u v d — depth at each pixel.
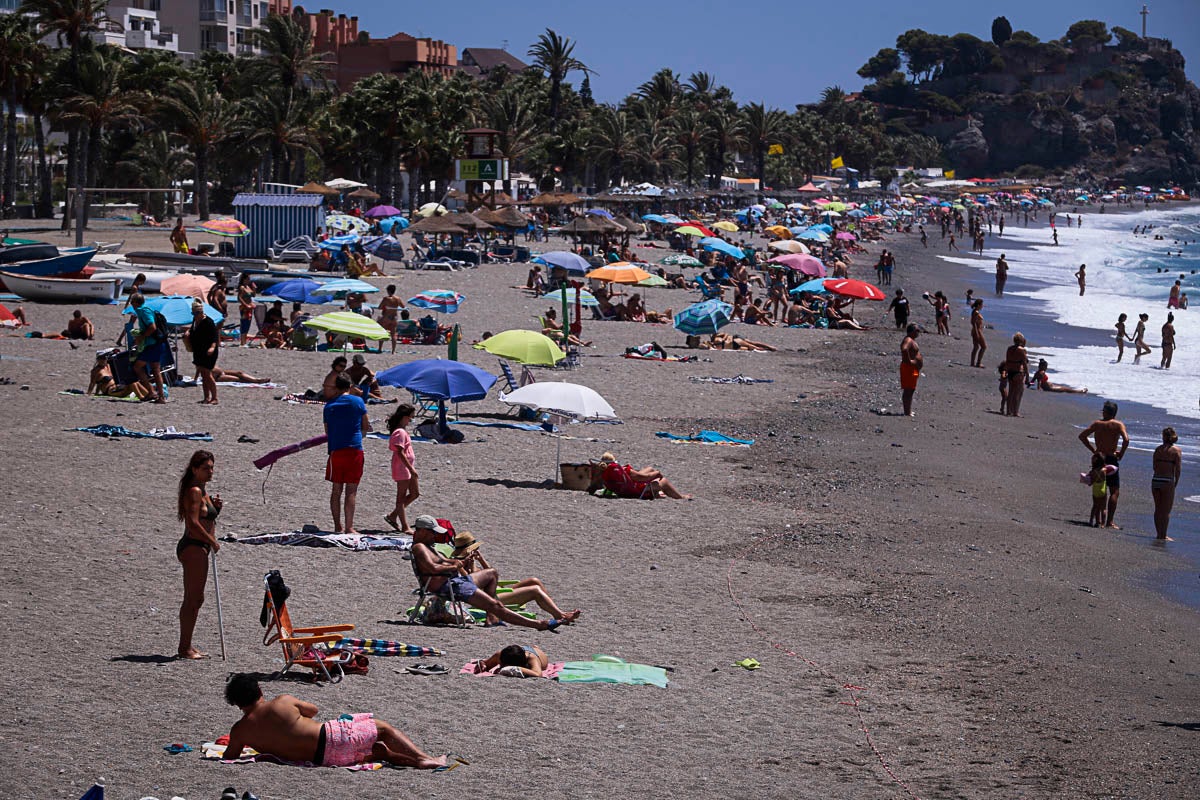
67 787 10.34
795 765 12.24
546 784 11.23
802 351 50.41
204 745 11.48
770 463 29.17
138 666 13.61
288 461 25.34
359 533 20.16
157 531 19.58
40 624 14.84
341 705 12.88
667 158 174.38
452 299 44.03
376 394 32.97
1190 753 13.43
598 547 20.94
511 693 13.73
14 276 48.31
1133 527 26.41
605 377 39.97
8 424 26.83
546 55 171.62
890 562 21.33
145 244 73.25
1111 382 47.94
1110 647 17.61
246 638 14.91
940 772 12.38
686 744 12.57
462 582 16.42
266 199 69.19
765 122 199.50
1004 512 26.53
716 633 16.78
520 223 82.50
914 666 15.98
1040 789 12.10
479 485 24.62
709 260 81.31
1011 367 39.00
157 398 30.44
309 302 42.38
